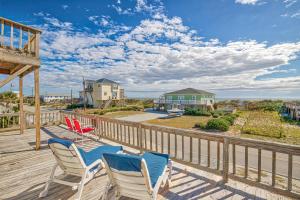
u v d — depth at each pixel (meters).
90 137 6.50
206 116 24.39
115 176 2.13
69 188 2.86
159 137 10.70
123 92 46.62
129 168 1.95
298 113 19.81
